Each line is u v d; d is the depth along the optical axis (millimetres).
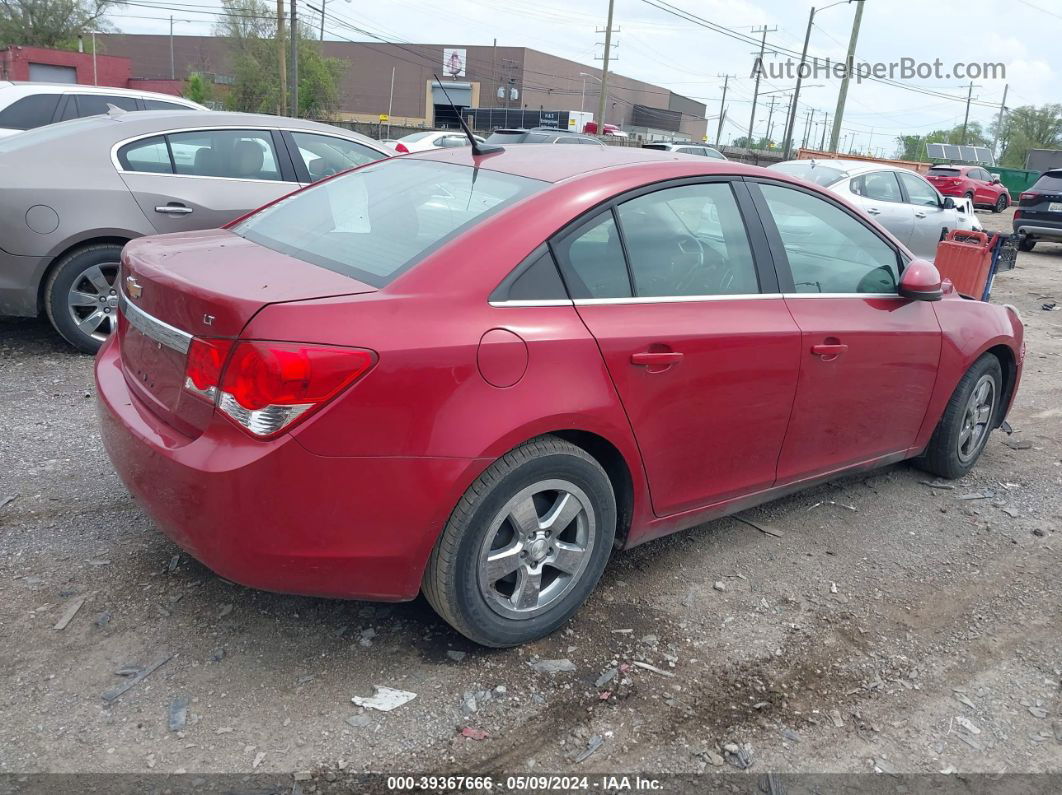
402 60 80688
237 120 6270
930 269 3877
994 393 4750
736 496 3492
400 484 2465
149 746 2365
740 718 2678
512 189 3002
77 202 5449
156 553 3318
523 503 2752
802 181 3705
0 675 2590
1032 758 2605
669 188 3191
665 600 3322
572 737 2537
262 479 2336
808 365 3488
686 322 3068
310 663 2760
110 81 54969
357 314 2426
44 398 4898
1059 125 82000
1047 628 3344
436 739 2480
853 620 3295
